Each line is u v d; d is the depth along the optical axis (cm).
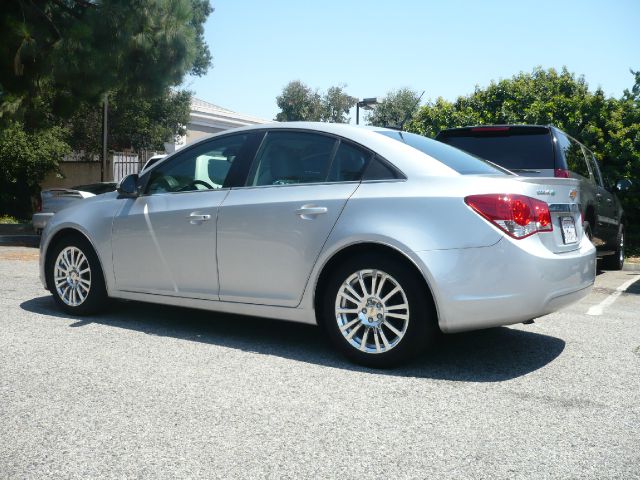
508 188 404
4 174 2331
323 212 440
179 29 1551
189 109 3209
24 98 1600
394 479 265
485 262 394
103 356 443
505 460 284
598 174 997
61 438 304
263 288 467
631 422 330
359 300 427
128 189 545
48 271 590
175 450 292
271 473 270
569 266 420
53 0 1541
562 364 437
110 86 1568
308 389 379
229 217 481
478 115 1529
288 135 487
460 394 372
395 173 433
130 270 538
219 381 392
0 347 464
